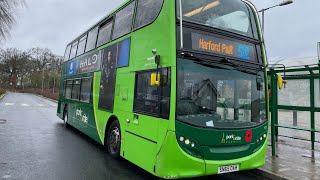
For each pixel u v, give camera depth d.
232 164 5.33
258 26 6.39
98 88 8.70
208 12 5.75
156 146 5.34
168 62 5.21
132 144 6.25
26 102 36.47
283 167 6.57
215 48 5.58
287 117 10.49
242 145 5.53
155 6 5.94
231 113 5.51
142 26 6.34
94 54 9.48
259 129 5.77
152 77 5.36
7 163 6.86
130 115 6.43
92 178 5.93
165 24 5.45
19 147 8.64
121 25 7.59
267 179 6.15
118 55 7.43
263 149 5.80
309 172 6.19
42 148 8.65
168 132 5.02
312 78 8.49
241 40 5.95
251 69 5.96
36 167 6.59
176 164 4.96
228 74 5.61
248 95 5.81
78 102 11.02
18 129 12.27
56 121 15.92
